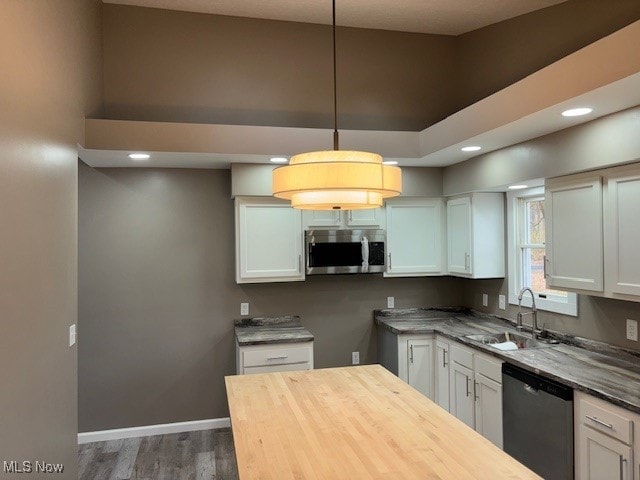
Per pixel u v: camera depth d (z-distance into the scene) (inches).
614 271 106.2
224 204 171.8
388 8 151.9
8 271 74.5
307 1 149.9
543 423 109.0
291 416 85.1
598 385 97.7
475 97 167.6
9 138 75.0
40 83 90.8
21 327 79.8
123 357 164.2
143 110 154.6
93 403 162.1
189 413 169.5
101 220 162.9
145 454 150.6
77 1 121.1
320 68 167.9
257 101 162.9
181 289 168.7
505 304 170.4
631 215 102.0
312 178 70.2
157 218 166.7
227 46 161.3
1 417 71.6
